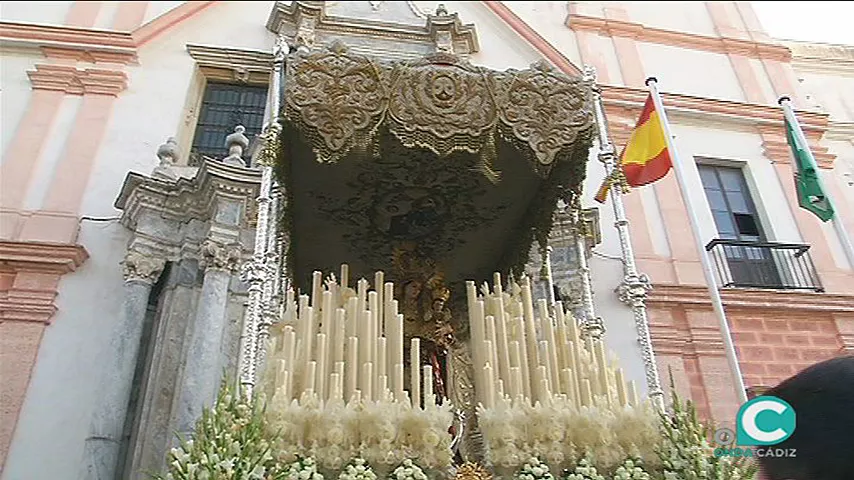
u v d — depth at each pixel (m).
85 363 8.23
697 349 7.91
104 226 9.27
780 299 6.97
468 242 7.87
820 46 8.86
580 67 10.86
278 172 6.54
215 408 4.45
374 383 4.88
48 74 10.25
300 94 5.95
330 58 6.12
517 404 4.74
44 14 11.23
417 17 12.47
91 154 9.78
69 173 9.52
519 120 6.16
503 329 5.34
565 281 8.22
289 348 4.87
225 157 10.55
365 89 6.03
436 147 6.00
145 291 8.77
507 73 6.31
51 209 9.16
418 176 7.02
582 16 11.78
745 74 9.58
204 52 11.39
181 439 5.05
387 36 11.91
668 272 8.28
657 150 7.62
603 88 9.63
